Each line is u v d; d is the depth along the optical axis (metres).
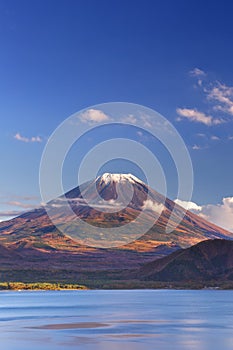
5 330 71.81
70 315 91.00
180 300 127.75
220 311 96.88
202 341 61.72
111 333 68.31
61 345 59.06
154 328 73.19
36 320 83.75
